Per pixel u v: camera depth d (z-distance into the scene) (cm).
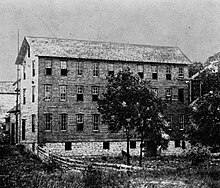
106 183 3098
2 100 8175
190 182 3047
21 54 6006
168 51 6425
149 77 6100
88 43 6019
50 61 5559
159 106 4422
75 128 5625
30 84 5731
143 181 3150
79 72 5703
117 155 5812
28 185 3070
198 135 3597
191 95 6456
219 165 4062
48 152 5384
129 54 6059
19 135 6022
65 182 3148
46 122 5497
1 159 4822
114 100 4456
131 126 4366
